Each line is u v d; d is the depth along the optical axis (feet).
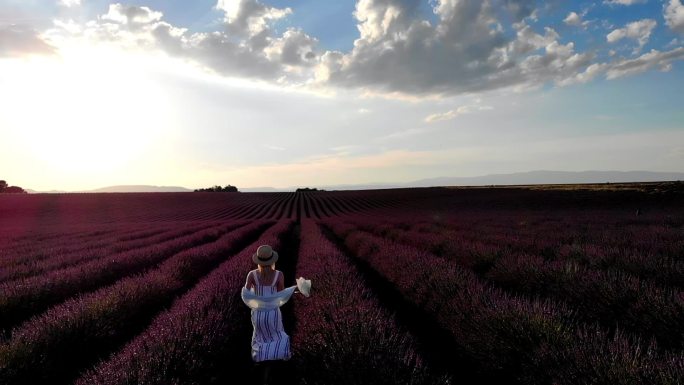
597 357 10.79
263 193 333.21
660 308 15.08
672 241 35.53
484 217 102.06
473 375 14.21
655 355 10.97
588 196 164.86
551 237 45.73
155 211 195.72
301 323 17.81
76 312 17.39
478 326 14.94
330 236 72.28
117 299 20.02
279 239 55.62
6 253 46.91
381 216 124.88
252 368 15.16
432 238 46.24
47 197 255.09
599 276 20.20
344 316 15.17
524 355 13.05
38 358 14.37
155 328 15.39
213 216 169.37
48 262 36.83
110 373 11.49
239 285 22.36
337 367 11.96
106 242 59.11
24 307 22.06
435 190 277.85
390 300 25.22
